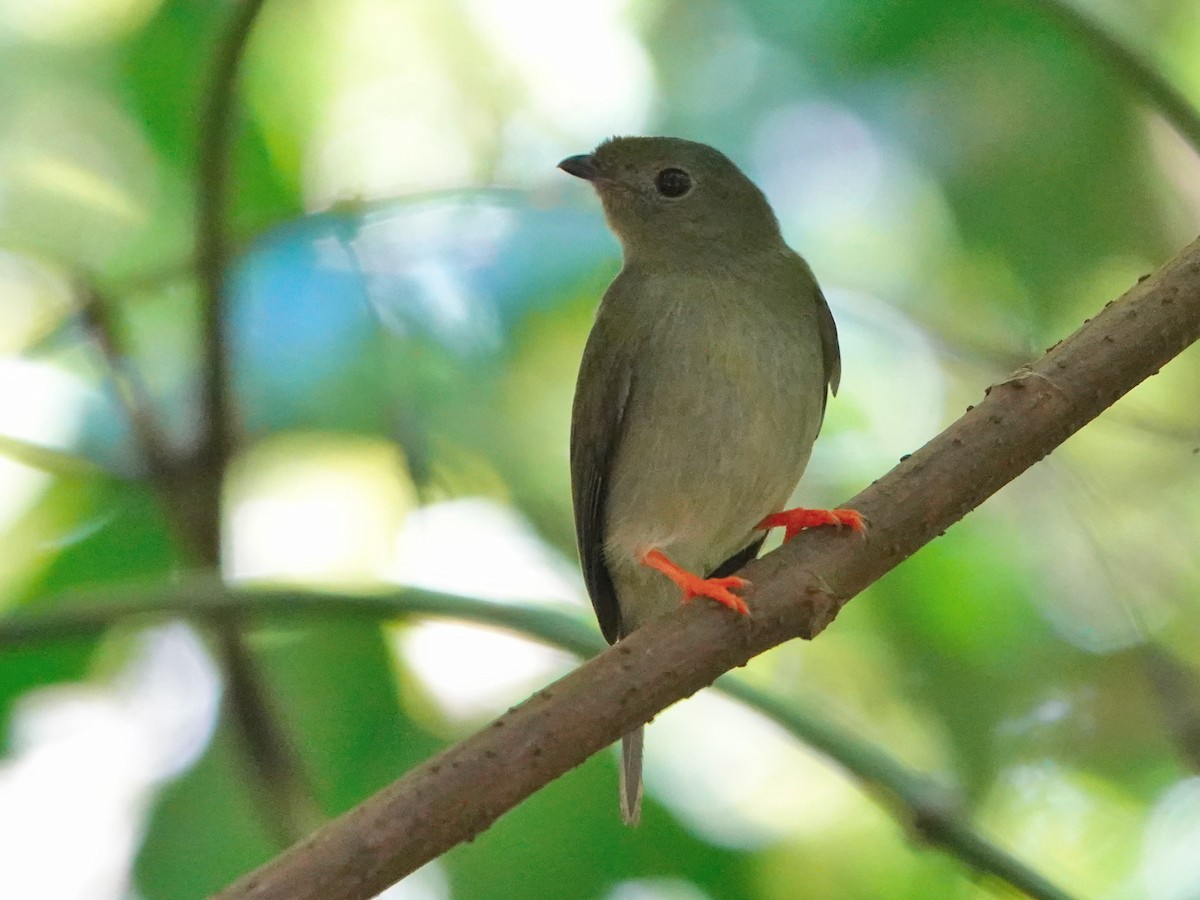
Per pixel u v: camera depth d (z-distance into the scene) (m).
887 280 12.66
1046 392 6.89
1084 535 11.27
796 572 6.80
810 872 11.63
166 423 10.69
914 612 12.09
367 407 11.76
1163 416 11.43
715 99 12.90
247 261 11.23
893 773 8.34
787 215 12.86
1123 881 11.52
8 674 10.80
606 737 6.34
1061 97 12.01
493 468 12.11
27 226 12.10
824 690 12.34
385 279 11.74
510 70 12.83
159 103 12.21
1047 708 11.85
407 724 10.75
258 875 5.82
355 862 5.85
